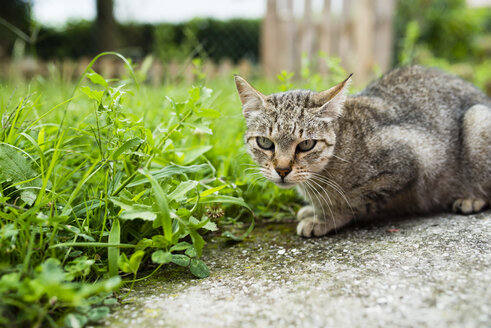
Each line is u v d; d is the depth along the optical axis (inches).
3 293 11.2
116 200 13.8
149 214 13.3
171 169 15.4
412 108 19.1
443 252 14.1
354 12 53.7
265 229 18.1
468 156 18.6
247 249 16.0
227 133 23.8
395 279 12.8
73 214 14.0
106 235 14.0
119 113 15.3
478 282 12.3
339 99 17.3
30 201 13.8
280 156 17.1
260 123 17.6
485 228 15.7
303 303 12.1
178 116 15.7
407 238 15.7
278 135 17.1
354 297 12.2
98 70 47.8
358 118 18.0
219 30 74.3
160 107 23.4
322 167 17.5
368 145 17.5
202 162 19.8
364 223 18.5
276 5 56.6
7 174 14.1
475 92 20.4
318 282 13.1
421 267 13.3
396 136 17.8
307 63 26.0
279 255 15.3
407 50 41.2
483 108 18.7
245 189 19.4
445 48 86.3
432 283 12.4
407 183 17.9
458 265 13.2
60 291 10.4
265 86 37.2
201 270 14.0
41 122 19.9
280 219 19.3
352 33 54.5
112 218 14.2
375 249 15.0
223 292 12.9
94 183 16.9
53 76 27.3
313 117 17.1
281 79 21.0
